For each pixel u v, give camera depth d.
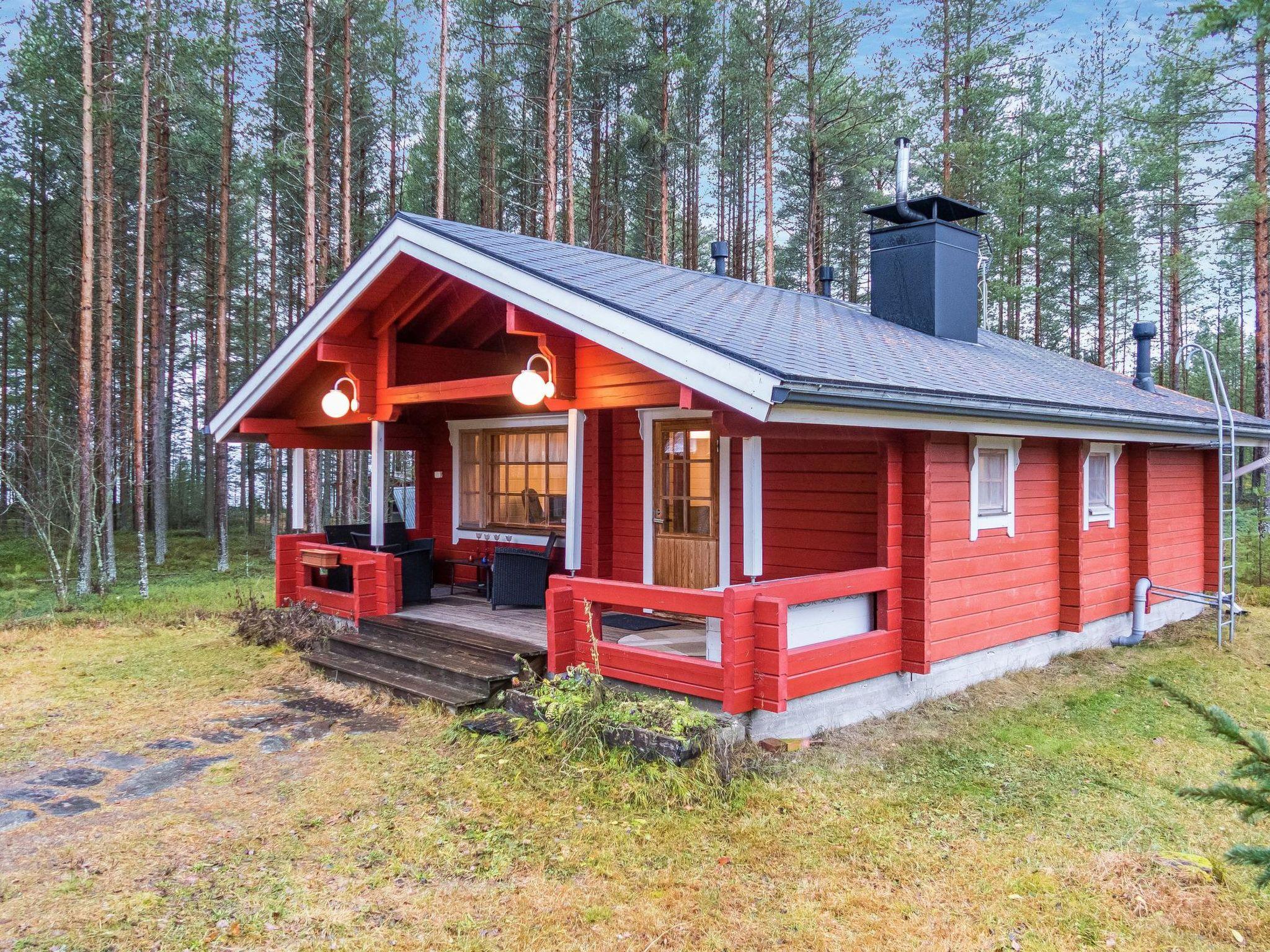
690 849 3.97
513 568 7.87
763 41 18.75
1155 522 9.45
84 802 4.53
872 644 5.87
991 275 21.12
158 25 13.69
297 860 3.86
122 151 17.14
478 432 9.61
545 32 17.69
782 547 6.90
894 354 6.48
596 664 5.41
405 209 21.72
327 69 17.78
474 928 3.31
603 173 23.00
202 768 5.02
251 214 22.42
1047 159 21.31
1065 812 4.59
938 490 6.42
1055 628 7.98
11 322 22.81
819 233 23.50
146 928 3.29
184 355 26.73
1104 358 20.84
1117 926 3.37
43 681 7.18
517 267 5.80
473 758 5.05
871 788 4.79
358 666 6.91
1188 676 7.57
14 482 13.10
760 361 4.39
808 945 3.21
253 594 12.23
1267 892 3.63
